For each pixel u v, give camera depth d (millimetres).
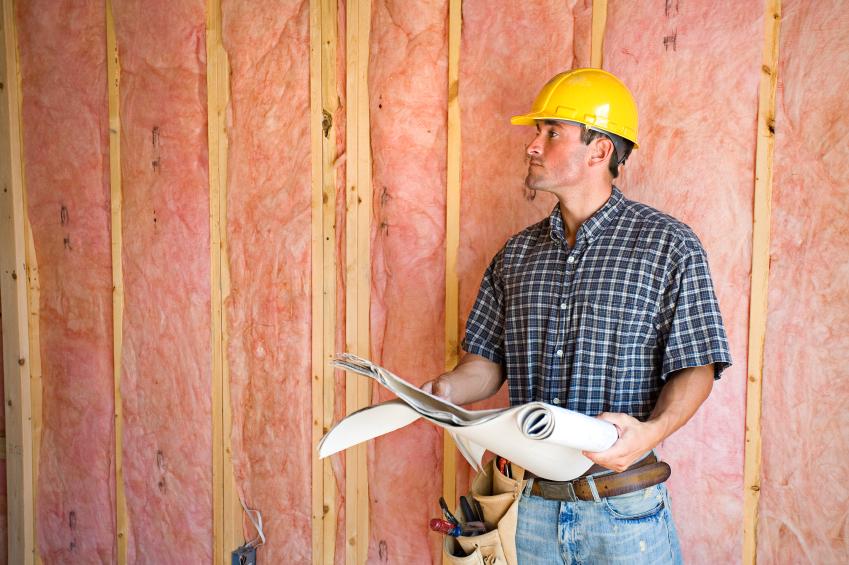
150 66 2512
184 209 2484
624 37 1778
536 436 1132
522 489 1502
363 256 2148
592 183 1520
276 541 2365
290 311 2293
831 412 1605
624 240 1460
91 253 2725
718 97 1687
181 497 2564
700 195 1718
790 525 1659
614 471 1393
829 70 1570
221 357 2436
